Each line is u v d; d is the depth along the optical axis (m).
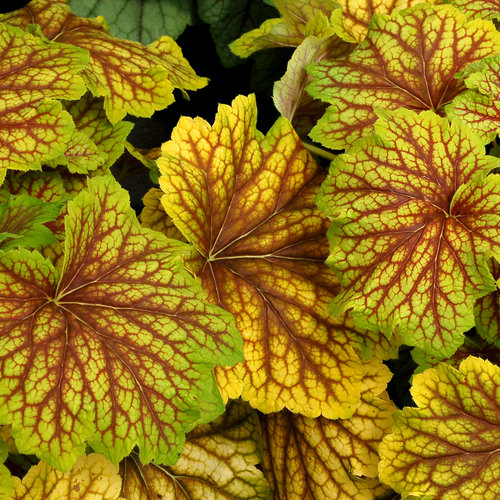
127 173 0.88
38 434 0.66
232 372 0.74
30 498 0.70
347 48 0.84
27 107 0.72
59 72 0.73
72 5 0.98
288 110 0.83
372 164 0.73
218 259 0.76
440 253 0.72
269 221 0.77
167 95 0.80
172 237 0.79
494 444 0.72
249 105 0.77
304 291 0.76
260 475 0.77
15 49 0.74
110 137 0.81
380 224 0.73
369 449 0.76
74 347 0.68
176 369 0.69
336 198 0.73
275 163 0.77
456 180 0.73
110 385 0.68
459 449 0.72
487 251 0.72
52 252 0.76
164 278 0.70
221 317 0.70
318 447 0.77
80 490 0.71
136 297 0.70
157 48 0.85
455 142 0.73
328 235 0.73
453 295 0.72
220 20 1.00
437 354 0.71
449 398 0.73
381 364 0.76
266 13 1.01
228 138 0.76
